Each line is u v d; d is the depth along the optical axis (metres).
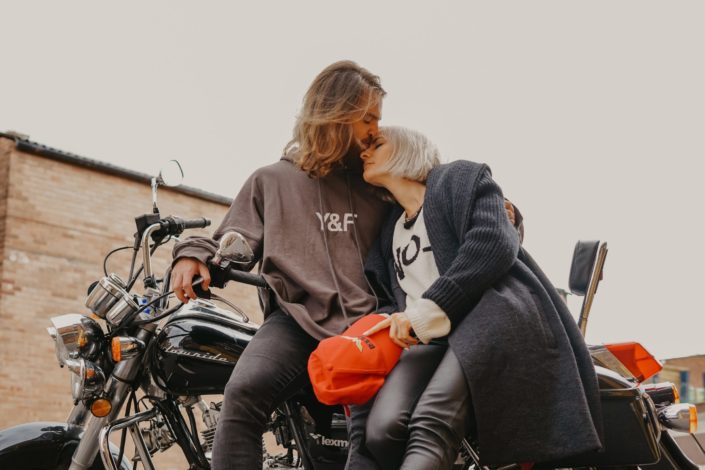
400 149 2.21
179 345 2.31
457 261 1.95
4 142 12.00
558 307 2.07
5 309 11.37
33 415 11.37
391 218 2.31
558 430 1.88
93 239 12.44
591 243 2.99
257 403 2.05
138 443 2.33
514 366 1.88
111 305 2.30
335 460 2.35
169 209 13.29
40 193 12.05
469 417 1.90
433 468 1.79
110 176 12.80
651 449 2.07
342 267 2.26
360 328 1.96
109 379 2.34
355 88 2.24
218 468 1.97
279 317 2.22
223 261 2.08
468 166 2.10
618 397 2.09
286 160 2.40
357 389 1.87
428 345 2.06
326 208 2.31
